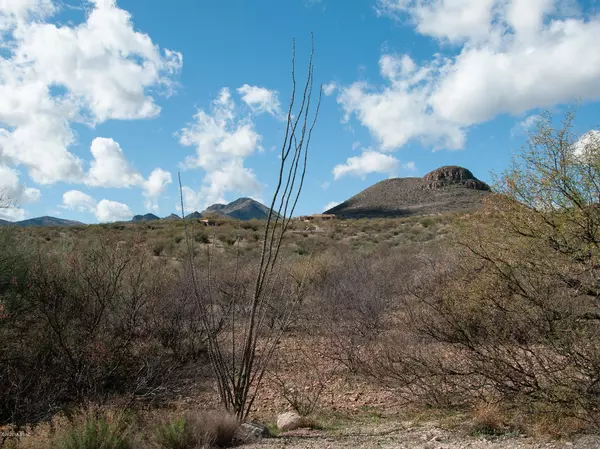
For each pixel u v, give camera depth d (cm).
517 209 557
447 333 635
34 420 649
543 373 534
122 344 862
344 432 609
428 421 612
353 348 945
